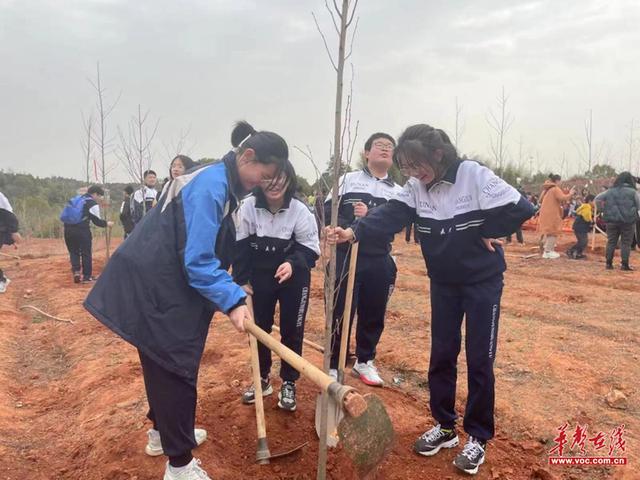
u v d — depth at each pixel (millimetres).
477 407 3145
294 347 3801
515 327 6293
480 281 3070
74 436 3744
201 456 3248
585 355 5234
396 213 3258
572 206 21125
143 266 2543
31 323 7070
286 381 3854
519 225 2949
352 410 2215
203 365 5066
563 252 14242
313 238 3695
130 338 2555
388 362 5188
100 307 2570
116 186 32469
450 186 2998
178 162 5172
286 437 3570
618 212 10633
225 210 2660
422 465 3299
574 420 3902
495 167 19766
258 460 3256
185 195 2549
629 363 5004
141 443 3381
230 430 3645
